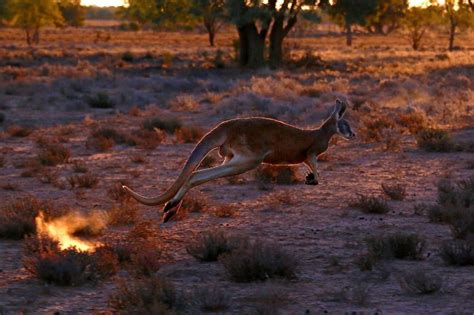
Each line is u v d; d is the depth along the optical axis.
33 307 11.63
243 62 84.62
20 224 16.56
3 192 22.50
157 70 81.12
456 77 64.62
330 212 19.48
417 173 25.58
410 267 14.02
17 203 18.28
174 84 62.19
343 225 17.91
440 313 11.20
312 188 23.00
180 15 94.38
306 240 16.36
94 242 16.22
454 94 51.25
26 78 66.00
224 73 78.06
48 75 71.06
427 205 20.31
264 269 13.08
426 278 12.43
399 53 120.38
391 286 12.73
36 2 144.50
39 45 141.75
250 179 24.34
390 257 14.56
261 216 18.98
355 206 19.92
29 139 35.25
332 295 12.13
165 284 11.74
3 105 47.53
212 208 19.95
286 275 13.16
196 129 34.75
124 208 18.47
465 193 20.16
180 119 40.94
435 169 26.38
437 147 30.31
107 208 20.14
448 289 12.48
